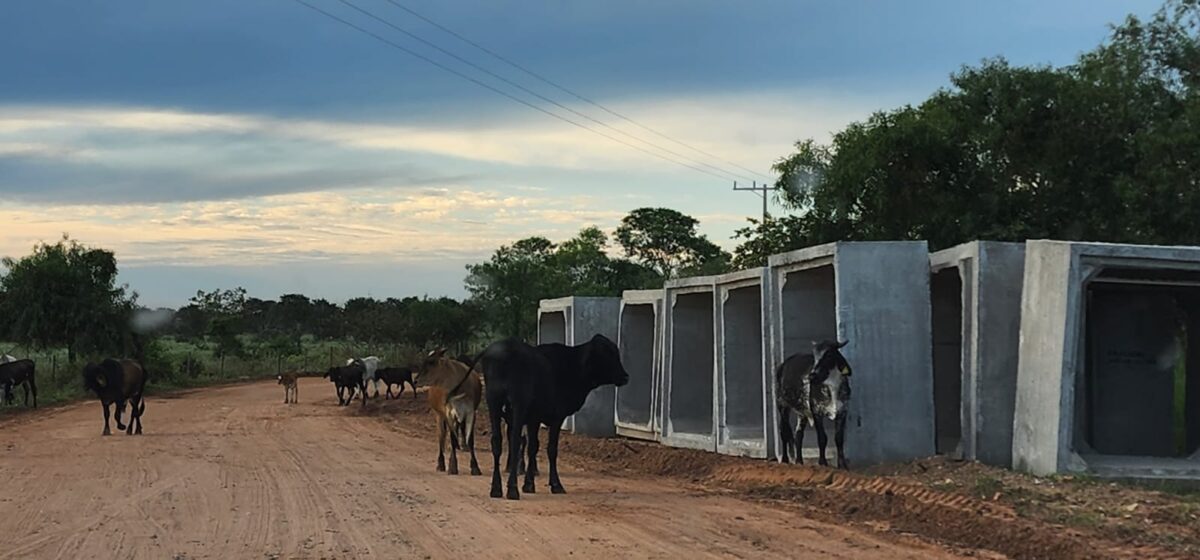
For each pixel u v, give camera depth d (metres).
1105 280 17.47
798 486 15.05
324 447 22.27
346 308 96.38
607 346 14.69
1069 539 10.40
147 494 14.34
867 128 28.47
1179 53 27.33
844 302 16.81
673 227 67.50
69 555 10.10
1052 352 14.81
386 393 45.12
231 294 99.25
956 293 20.89
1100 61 28.02
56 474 16.78
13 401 40.12
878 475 15.39
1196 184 25.14
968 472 14.80
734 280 20.98
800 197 30.14
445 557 9.95
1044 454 14.80
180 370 58.31
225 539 10.91
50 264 50.69
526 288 57.31
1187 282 17.89
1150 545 10.30
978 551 10.49
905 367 16.88
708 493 14.87
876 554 10.23
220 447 21.95
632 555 10.02
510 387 13.84
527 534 11.09
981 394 16.33
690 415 24.27
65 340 51.31
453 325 65.56
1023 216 27.19
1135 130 26.91
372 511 12.77
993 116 27.52
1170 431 19.95
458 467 18.30
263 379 62.47
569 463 20.19
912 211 28.11
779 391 18.19
